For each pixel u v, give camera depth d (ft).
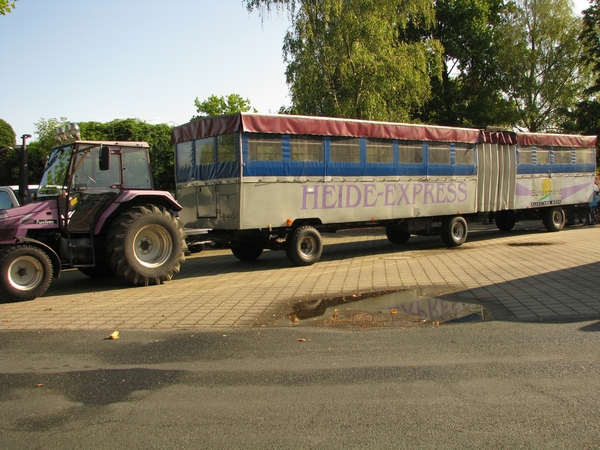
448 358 16.25
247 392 14.01
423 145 45.24
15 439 11.66
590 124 101.09
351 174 40.27
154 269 31.48
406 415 12.28
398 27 82.02
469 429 11.48
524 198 55.21
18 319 23.47
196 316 23.04
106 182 31.71
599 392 13.33
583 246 43.19
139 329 21.03
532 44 115.75
